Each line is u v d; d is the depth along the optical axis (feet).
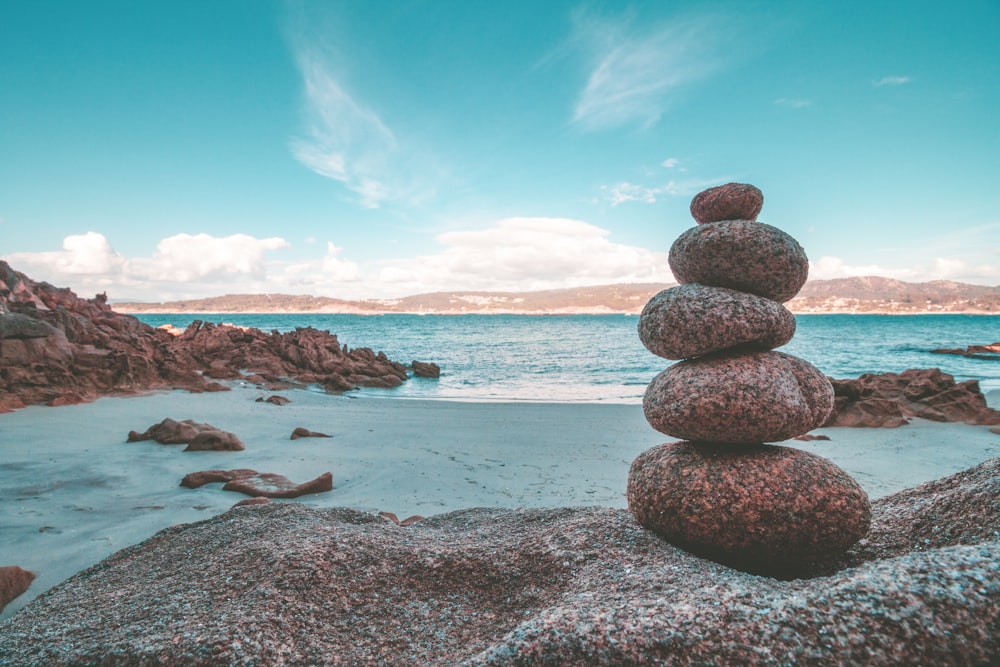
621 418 43.47
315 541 12.25
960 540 11.31
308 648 8.81
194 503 20.15
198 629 8.80
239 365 72.18
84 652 8.48
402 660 8.84
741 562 11.09
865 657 6.45
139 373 51.57
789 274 12.91
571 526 12.76
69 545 15.93
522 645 7.27
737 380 11.65
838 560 11.77
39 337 46.34
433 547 12.57
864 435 36.06
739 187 14.02
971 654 6.31
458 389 72.23
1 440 29.35
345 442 33.30
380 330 299.38
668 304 12.85
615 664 6.86
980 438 34.83
